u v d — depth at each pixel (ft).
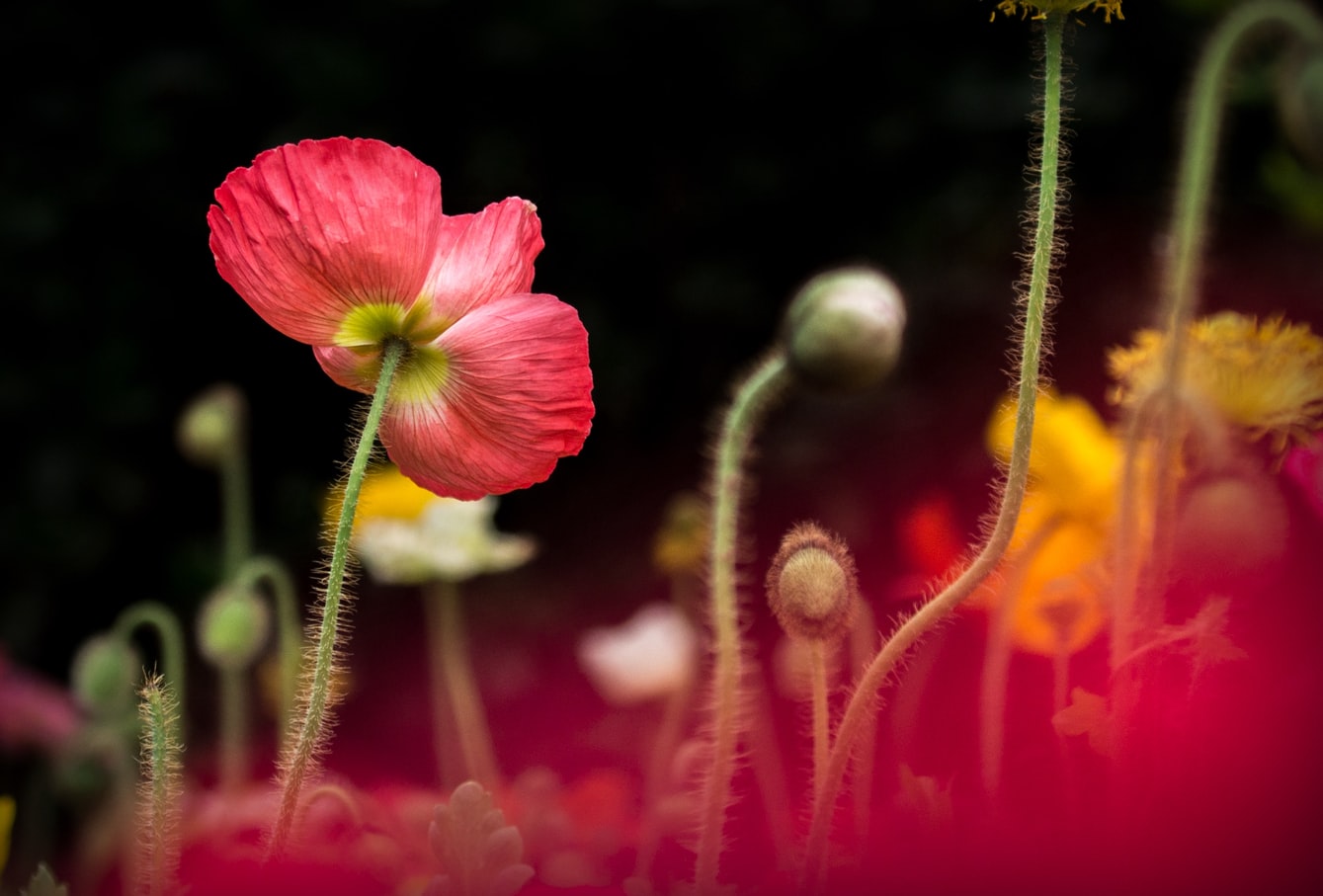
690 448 10.19
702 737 3.10
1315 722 2.62
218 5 10.27
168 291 10.10
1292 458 2.84
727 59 10.59
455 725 3.40
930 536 3.43
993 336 8.89
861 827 2.70
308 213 2.66
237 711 3.29
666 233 10.66
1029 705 2.98
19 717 4.89
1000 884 2.64
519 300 2.69
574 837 3.03
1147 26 9.19
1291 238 8.19
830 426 8.66
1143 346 2.90
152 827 2.62
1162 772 2.64
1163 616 2.73
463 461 2.71
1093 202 9.22
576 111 10.82
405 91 10.68
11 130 9.99
